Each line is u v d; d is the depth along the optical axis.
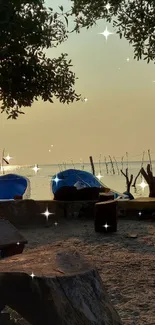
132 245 9.67
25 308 3.22
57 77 5.77
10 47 4.18
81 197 13.46
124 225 12.27
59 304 3.24
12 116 5.39
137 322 5.01
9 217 12.40
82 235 10.96
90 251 9.09
